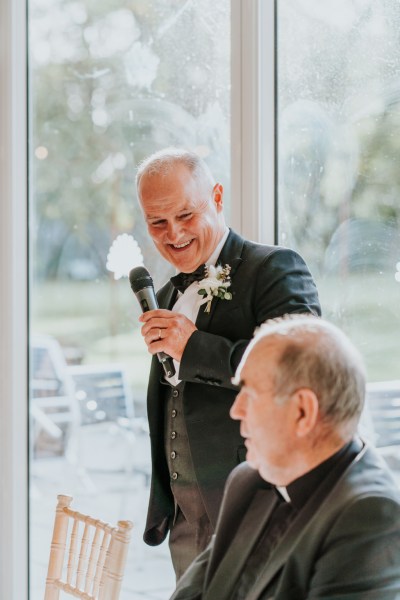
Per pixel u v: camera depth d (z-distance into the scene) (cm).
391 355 286
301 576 166
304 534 166
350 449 172
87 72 364
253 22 312
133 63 353
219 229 276
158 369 279
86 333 369
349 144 296
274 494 180
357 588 161
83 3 364
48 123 372
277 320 184
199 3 335
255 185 314
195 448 265
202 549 269
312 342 169
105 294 363
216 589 180
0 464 376
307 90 306
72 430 376
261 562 177
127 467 367
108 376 366
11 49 373
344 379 168
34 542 386
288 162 311
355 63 295
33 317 379
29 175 377
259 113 313
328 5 301
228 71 327
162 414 281
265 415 170
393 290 286
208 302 268
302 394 167
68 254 370
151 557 361
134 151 354
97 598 244
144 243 353
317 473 171
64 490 380
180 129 342
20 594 377
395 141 286
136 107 353
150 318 263
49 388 378
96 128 362
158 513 281
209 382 258
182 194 266
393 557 162
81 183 366
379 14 290
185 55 339
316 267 304
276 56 313
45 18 372
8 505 375
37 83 374
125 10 354
